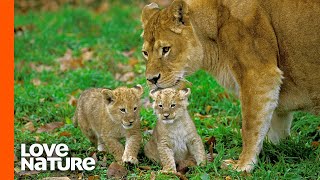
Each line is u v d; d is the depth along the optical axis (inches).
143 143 507.8
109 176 462.9
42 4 1127.6
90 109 502.9
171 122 449.7
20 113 612.4
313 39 446.9
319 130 528.1
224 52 463.8
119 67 738.2
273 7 451.8
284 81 459.8
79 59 789.9
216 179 449.7
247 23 451.2
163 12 466.6
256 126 452.8
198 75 645.9
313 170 454.0
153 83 465.7
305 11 447.2
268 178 441.1
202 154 464.8
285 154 486.0
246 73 452.1
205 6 469.7
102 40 860.0
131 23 909.2
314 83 455.8
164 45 460.8
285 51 453.4
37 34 910.4
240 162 458.6
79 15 985.5
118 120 470.3
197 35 472.1
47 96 655.1
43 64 785.6
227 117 567.5
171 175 450.6
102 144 506.0
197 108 598.5
